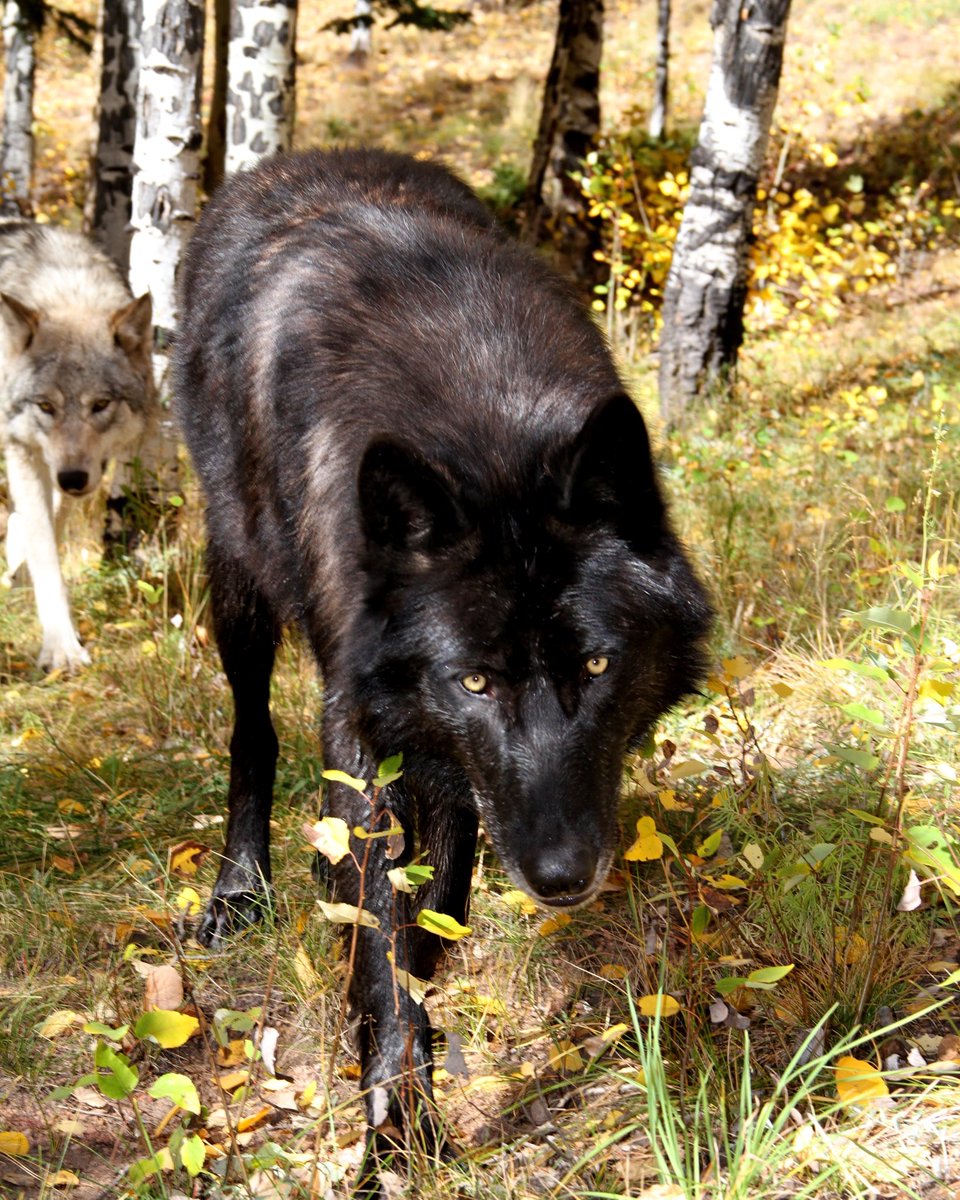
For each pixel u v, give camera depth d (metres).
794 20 25.11
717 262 9.44
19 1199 2.68
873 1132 2.62
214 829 4.23
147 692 5.29
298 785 4.39
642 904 3.47
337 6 31.19
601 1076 2.87
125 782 4.64
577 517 2.58
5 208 15.54
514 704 2.55
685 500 6.70
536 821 2.48
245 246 3.70
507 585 2.53
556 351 2.94
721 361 9.67
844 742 4.04
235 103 6.79
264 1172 2.63
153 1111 2.99
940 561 5.03
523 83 22.53
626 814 3.91
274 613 3.74
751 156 9.32
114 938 3.53
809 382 9.84
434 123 22.14
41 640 6.24
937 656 4.05
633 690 2.67
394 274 3.14
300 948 3.21
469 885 3.22
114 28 9.60
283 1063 3.14
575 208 12.95
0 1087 3.05
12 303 6.07
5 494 7.54
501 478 2.60
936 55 22.03
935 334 10.99
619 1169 2.62
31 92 16.53
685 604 2.82
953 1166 2.50
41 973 3.51
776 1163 2.40
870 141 17.88
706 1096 2.67
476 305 3.03
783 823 3.75
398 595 2.61
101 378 6.21
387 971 2.74
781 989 3.09
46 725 5.04
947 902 3.20
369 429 2.77
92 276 6.74
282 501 3.17
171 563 6.26
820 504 6.35
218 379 3.62
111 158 9.82
